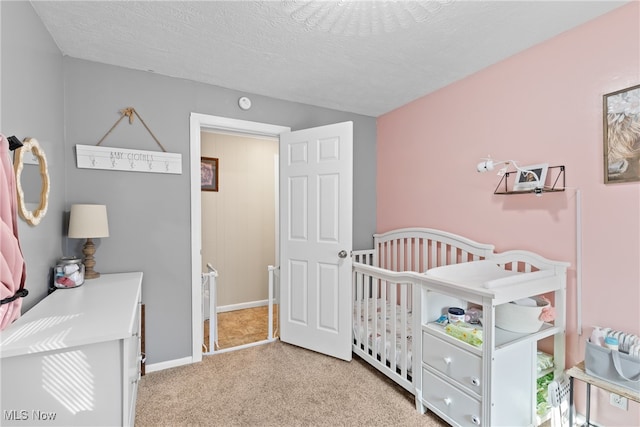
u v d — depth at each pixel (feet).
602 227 5.29
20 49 4.55
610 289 5.20
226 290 12.78
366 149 10.79
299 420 5.67
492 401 4.66
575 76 5.61
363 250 10.69
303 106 9.58
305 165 8.72
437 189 8.61
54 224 5.90
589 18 5.33
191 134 7.91
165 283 7.64
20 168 4.33
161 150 7.59
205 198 12.28
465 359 5.08
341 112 10.29
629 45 4.91
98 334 3.39
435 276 5.78
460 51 6.47
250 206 13.25
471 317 5.65
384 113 10.58
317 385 6.85
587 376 4.83
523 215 6.53
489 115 7.18
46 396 3.23
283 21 5.41
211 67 7.23
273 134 9.24
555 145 5.92
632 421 4.97
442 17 5.28
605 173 5.22
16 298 3.60
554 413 5.44
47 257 5.50
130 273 7.02
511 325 5.41
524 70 6.44
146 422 5.57
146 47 6.32
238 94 8.56
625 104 4.96
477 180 7.50
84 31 5.73
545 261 5.97
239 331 10.39
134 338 4.92
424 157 9.04
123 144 7.18
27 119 4.77
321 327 8.46
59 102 6.26
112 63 7.01
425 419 5.74
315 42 6.13
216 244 12.53
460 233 7.93
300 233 8.84
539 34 5.83
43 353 3.19
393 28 5.60
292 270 9.02
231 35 5.87
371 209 10.93
